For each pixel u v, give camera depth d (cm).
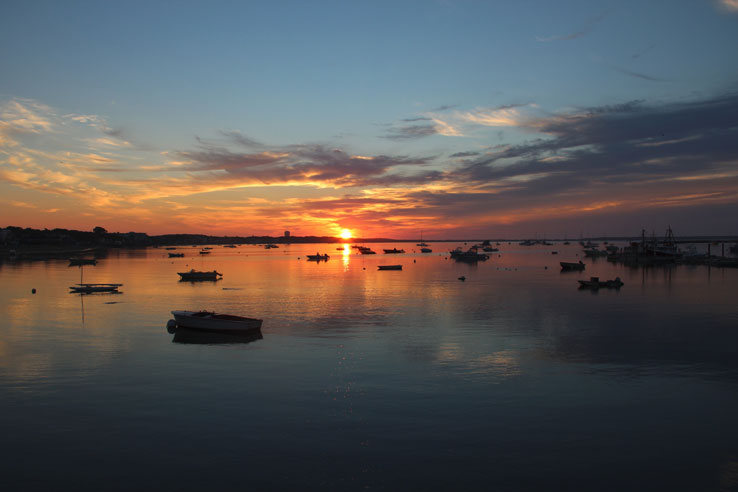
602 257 19950
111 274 10681
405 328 4103
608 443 1883
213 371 2795
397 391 2442
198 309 5266
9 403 2275
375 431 1972
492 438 1916
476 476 1645
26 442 1884
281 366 2902
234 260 18750
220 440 1897
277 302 5897
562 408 2222
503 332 3925
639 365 2930
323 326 4209
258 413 2155
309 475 1650
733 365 2928
